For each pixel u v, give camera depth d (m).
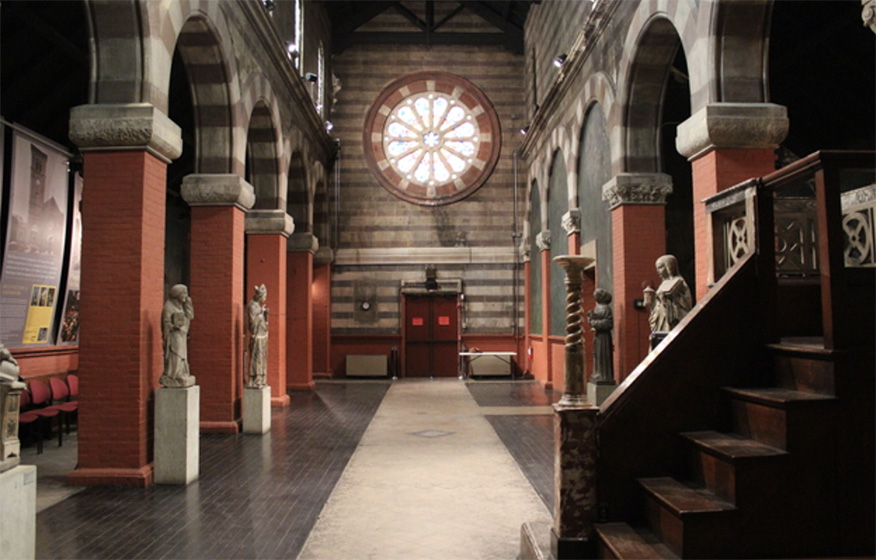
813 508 3.53
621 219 10.23
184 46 9.30
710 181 7.05
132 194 7.22
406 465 8.03
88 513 6.02
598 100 11.48
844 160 3.67
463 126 21.33
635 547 3.56
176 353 7.32
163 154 7.62
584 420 3.99
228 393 10.38
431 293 20.92
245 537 5.31
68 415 10.50
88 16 7.13
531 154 19.34
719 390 4.19
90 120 7.11
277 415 12.47
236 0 10.02
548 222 16.91
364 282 20.95
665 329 6.39
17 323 9.61
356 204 21.02
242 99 10.49
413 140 21.19
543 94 17.81
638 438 4.06
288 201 16.84
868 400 3.62
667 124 12.58
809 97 11.57
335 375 20.83
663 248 10.17
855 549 3.55
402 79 21.22
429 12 21.12
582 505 3.96
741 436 4.00
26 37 9.53
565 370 4.14
